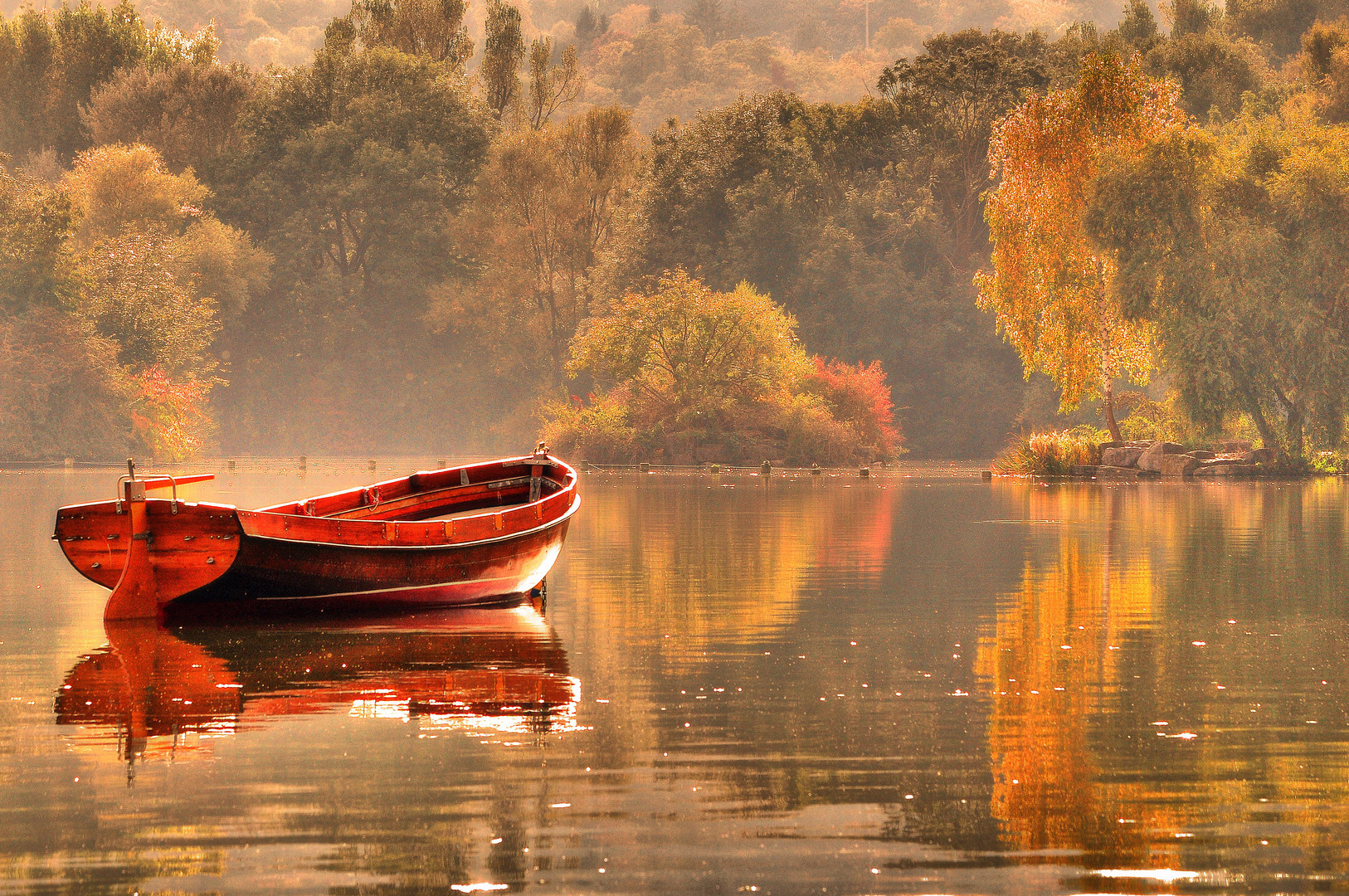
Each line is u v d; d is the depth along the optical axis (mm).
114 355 108188
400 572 24422
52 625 22828
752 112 145500
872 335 136000
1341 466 81062
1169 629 21734
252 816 11305
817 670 18078
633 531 41781
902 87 148375
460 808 11484
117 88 155625
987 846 10492
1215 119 129500
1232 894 9469
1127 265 73500
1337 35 128250
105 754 13406
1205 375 72562
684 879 9781
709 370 105000
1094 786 12148
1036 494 62969
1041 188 76812
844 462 104188
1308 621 22625
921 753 13383
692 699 16125
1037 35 150125
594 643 20562
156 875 9883
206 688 16922
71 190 128125
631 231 139750
